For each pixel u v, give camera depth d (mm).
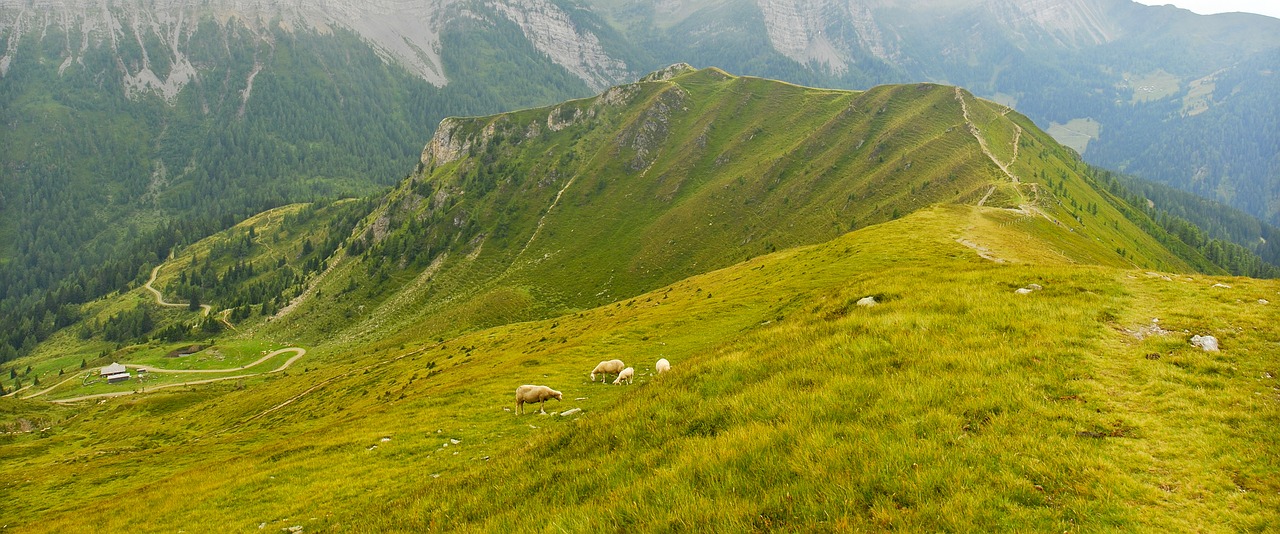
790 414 16016
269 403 117000
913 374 17438
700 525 12258
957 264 59406
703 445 15312
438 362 101750
